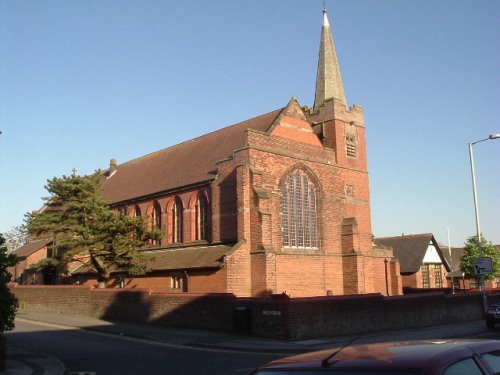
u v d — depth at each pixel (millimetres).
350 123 45844
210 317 27453
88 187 40438
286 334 23906
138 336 25688
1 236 17750
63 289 37531
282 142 40000
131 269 39500
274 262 35781
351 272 41656
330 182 42906
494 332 27656
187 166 46625
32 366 17609
